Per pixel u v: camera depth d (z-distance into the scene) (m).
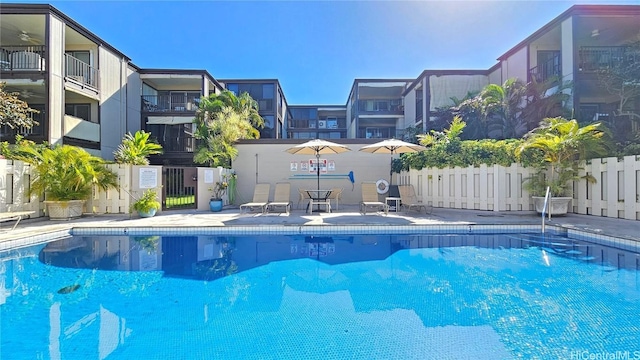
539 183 9.52
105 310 3.90
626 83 12.37
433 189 11.52
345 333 3.37
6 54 15.05
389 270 5.48
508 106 15.95
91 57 16.84
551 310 3.89
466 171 10.69
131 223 8.48
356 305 4.08
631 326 3.47
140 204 9.56
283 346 3.12
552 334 3.32
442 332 3.37
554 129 9.66
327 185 13.66
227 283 4.86
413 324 3.56
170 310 3.92
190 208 11.55
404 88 30.06
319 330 3.43
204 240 7.55
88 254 6.38
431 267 5.61
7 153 9.28
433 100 22.78
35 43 15.95
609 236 6.56
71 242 7.30
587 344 3.12
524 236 7.75
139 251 6.62
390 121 32.16
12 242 6.56
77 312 3.85
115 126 18.19
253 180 13.68
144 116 20.72
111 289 4.58
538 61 17.61
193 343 3.18
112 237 7.77
